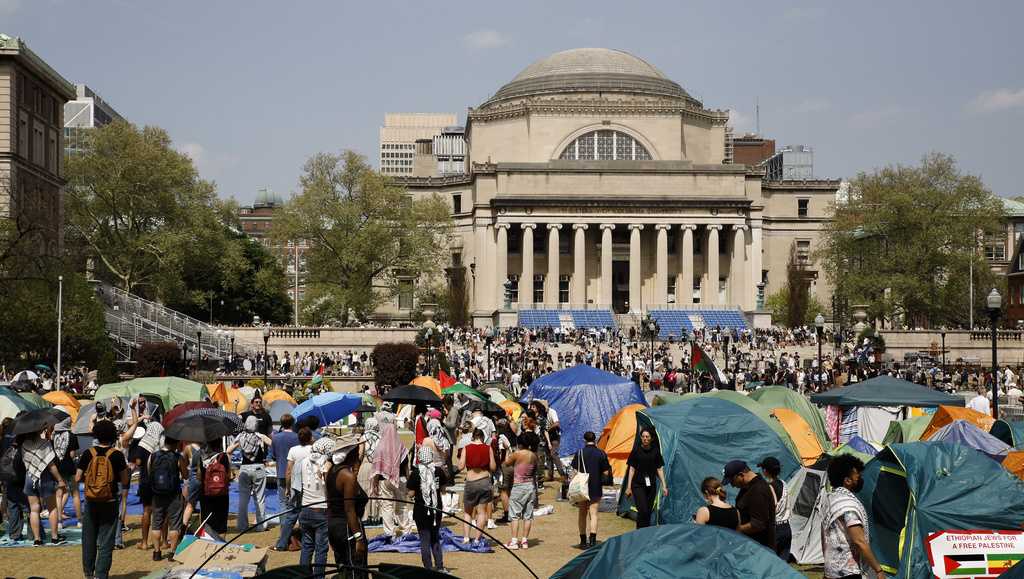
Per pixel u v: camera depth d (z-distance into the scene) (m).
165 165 119.81
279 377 97.38
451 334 128.12
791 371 95.00
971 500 22.33
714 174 157.50
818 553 26.56
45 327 75.19
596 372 47.34
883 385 41.09
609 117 166.00
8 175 94.56
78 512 30.50
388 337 123.44
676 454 31.14
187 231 120.19
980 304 143.00
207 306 154.12
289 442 30.05
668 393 50.25
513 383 82.31
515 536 28.27
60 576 24.05
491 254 158.62
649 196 155.50
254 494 30.34
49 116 107.38
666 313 145.88
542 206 155.62
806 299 145.00
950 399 40.22
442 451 33.06
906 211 126.19
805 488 27.25
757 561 15.75
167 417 34.97
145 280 122.50
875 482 23.64
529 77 177.62
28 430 26.88
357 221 133.25
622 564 15.86
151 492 27.14
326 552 22.48
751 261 159.62
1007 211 166.88
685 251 155.88
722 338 125.25
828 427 47.03
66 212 116.00
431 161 194.38
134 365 95.31
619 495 34.78
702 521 20.08
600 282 159.12
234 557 22.22
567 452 45.19
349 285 134.12
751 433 31.92
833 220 134.75
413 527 29.11
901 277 123.62
